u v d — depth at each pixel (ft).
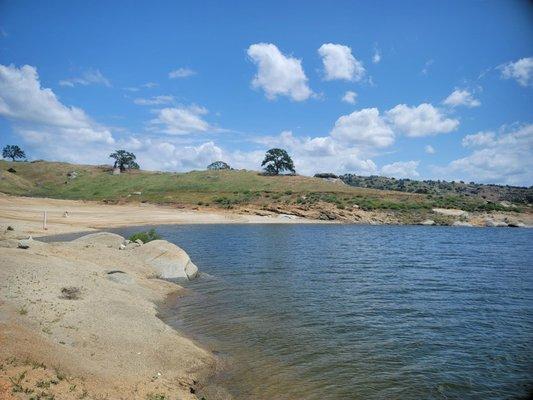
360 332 51.83
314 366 40.91
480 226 290.35
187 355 40.68
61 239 137.49
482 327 54.80
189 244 148.36
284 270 97.50
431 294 74.13
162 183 411.75
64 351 33.73
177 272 82.74
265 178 428.97
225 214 282.97
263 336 49.49
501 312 62.44
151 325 46.93
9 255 59.57
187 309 60.75
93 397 27.68
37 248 74.08
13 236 108.17
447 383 37.73
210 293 71.92
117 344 39.42
